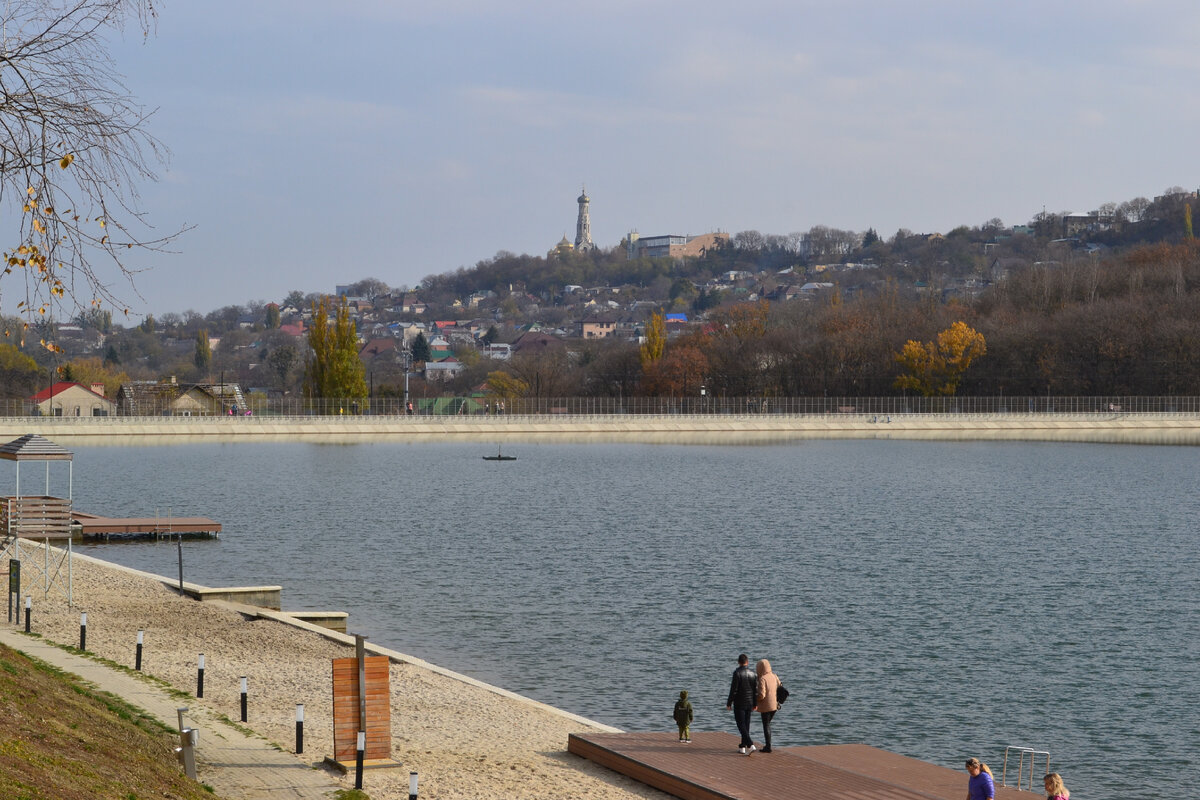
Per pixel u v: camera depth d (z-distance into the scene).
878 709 40.56
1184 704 41.62
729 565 70.88
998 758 35.91
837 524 92.62
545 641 49.56
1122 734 38.31
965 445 192.75
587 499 110.06
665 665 45.88
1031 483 129.88
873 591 62.34
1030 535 86.94
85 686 33.00
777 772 28.72
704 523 92.38
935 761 35.53
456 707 35.88
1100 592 62.88
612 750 30.20
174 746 27.25
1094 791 33.50
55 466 141.12
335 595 59.59
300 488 117.56
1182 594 62.44
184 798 22.28
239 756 28.06
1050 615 56.50
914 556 75.56
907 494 117.25
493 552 75.62
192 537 80.25
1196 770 35.22
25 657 34.00
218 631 44.09
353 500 106.81
